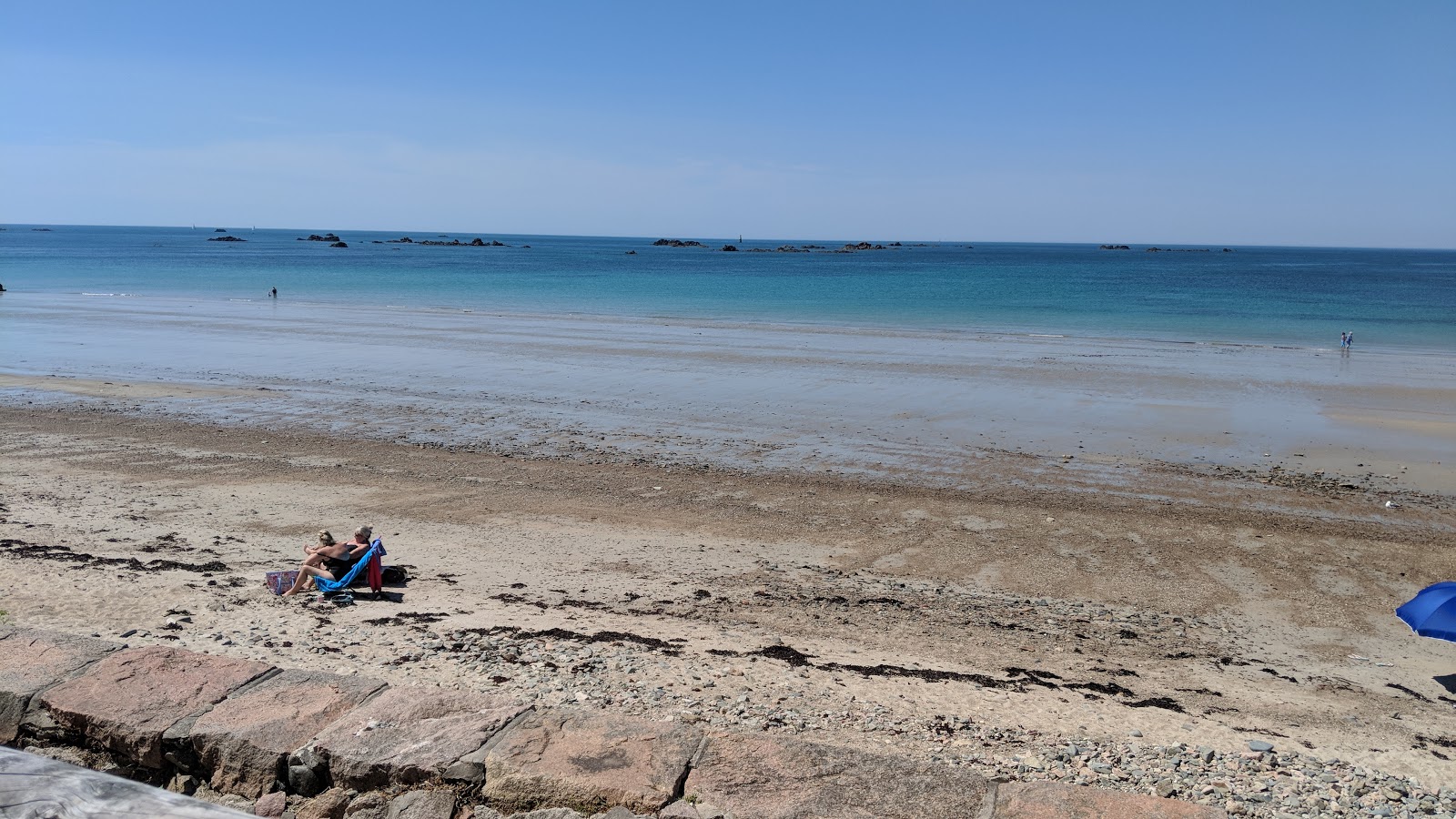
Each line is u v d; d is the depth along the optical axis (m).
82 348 35.50
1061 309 59.22
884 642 10.73
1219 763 7.20
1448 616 10.63
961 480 18.92
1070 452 21.34
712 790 3.94
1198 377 31.75
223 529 14.30
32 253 132.62
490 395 27.20
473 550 13.89
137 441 20.58
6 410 23.69
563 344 38.44
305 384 28.50
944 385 29.66
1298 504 17.69
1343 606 12.95
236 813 2.43
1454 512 17.30
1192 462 20.64
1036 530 15.92
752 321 49.22
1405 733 8.93
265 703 4.59
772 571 13.56
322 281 80.56
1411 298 74.81
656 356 35.34
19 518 14.09
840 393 28.08
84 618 9.49
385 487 17.42
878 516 16.52
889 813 3.80
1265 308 62.34
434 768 4.11
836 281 89.94
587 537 14.85
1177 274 119.31
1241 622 12.33
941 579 13.55
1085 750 7.23
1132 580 13.77
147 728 4.37
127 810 2.42
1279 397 28.25
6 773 2.54
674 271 108.62
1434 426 24.45
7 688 4.64
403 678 7.94
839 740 7.07
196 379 29.12
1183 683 10.00
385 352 35.66
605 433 22.56
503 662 8.64
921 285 85.38
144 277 82.25
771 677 8.87
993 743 7.30
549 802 3.99
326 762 4.21
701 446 21.42
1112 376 31.73
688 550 14.42
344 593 11.29
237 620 9.81
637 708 7.47
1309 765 7.37
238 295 63.56
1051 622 11.92
